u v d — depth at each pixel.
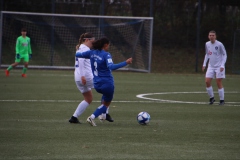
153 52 120.31
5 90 62.78
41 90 63.91
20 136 32.28
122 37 116.06
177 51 120.94
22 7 114.62
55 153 27.20
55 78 84.25
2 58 111.44
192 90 68.94
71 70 108.62
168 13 119.00
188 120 40.84
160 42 120.94
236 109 48.97
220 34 118.88
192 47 121.12
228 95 63.28
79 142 30.42
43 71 102.38
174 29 120.06
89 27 117.19
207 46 53.81
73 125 37.19
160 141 31.22
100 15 115.88
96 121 39.72
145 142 30.80
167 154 27.34
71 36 116.75
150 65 107.69
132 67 112.94
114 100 55.09
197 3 118.31
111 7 117.44
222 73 52.88
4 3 113.69
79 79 37.94
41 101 52.38
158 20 119.75
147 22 112.75
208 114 44.84
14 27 115.81
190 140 31.72
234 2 117.25
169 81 84.56
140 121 37.59
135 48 113.94
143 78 90.00
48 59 113.50
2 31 114.00
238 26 117.25
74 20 116.88
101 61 36.16
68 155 26.75
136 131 34.84
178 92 65.75
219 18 118.75
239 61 111.25
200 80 88.25
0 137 31.84
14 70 101.25
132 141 31.02
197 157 26.73
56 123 38.03
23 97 55.66
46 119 40.03
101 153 27.34
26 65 84.88
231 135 33.81
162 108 48.75
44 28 116.81
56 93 60.78
